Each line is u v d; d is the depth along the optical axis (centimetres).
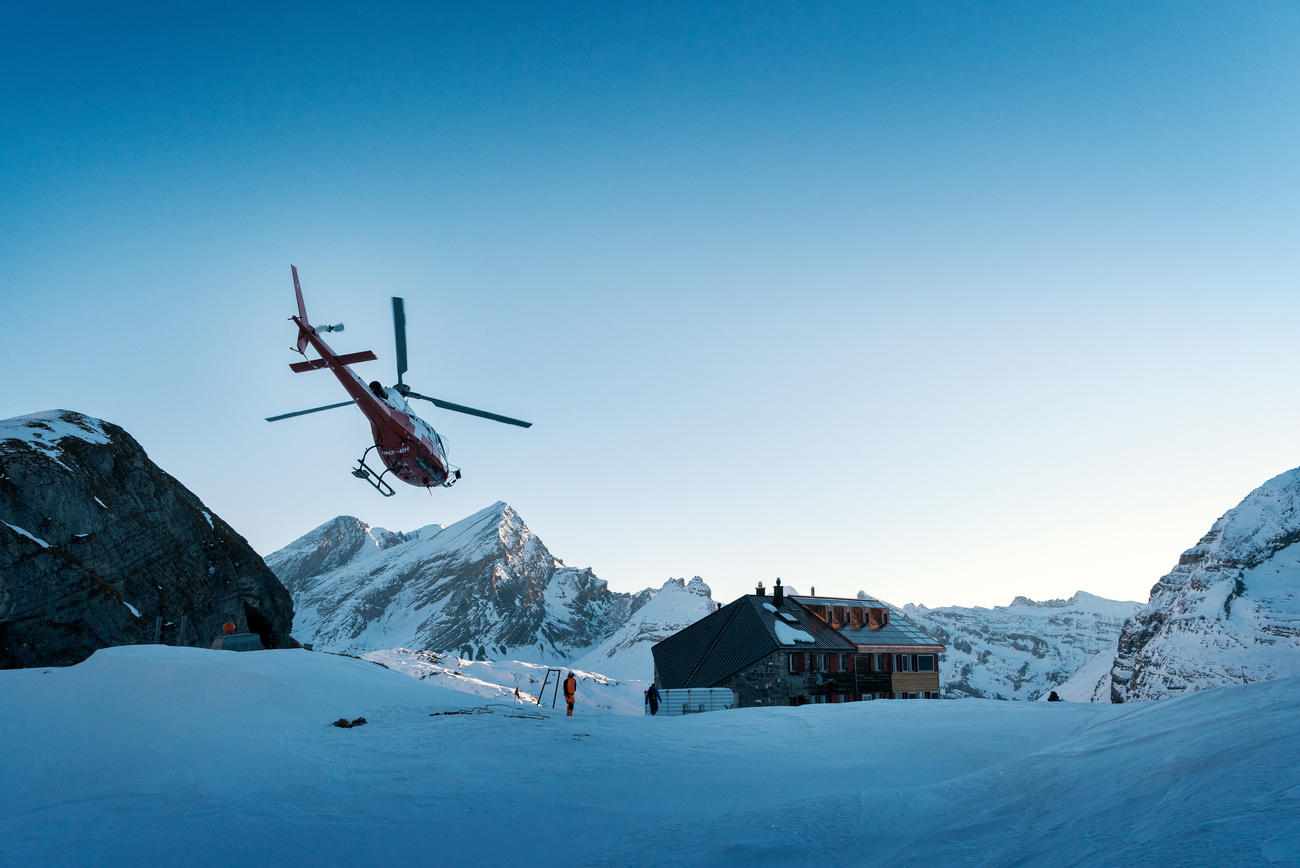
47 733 2247
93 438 6831
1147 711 1477
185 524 7244
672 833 1117
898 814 1080
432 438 3222
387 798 1430
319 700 2617
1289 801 584
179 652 3081
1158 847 587
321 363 2952
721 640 5516
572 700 2791
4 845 1249
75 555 5803
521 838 1167
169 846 1195
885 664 5512
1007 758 1567
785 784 1427
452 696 3186
